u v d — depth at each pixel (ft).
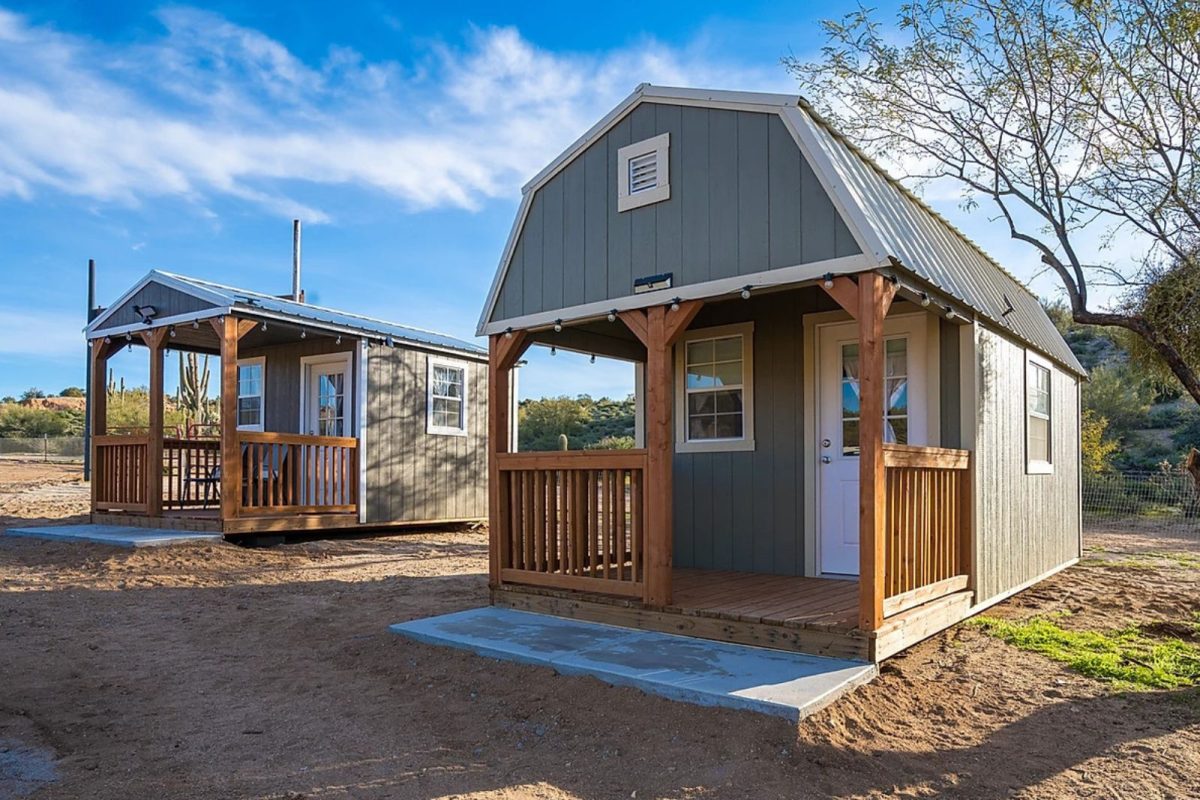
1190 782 11.31
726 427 25.12
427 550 35.99
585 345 25.26
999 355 23.02
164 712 14.12
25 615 21.42
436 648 17.60
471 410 45.42
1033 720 13.67
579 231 20.75
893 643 15.92
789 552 23.47
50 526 36.63
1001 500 22.74
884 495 15.58
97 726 13.37
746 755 11.78
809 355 23.26
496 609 21.03
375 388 39.50
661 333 18.61
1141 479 57.21
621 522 19.02
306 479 36.29
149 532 33.68
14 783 10.91
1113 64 20.84
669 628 17.90
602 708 13.71
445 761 11.93
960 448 20.48
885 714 13.60
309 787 10.97
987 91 22.72
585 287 20.43
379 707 14.38
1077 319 21.36
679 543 25.63
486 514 46.09
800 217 16.67
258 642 19.19
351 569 30.25
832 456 22.88
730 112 18.02
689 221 18.49
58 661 17.28
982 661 16.85
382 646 18.07
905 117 24.18
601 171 20.43
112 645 18.75
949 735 12.94
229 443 33.06
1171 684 15.66
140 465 36.76
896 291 16.79
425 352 42.37
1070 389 34.17
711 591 20.17
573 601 19.71
